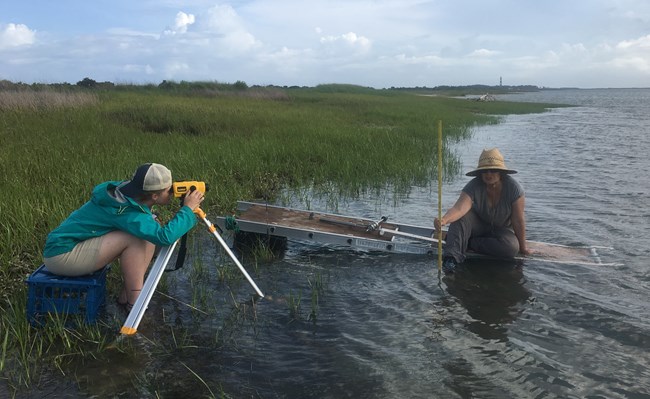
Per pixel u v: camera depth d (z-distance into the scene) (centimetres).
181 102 2230
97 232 398
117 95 2634
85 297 395
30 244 538
